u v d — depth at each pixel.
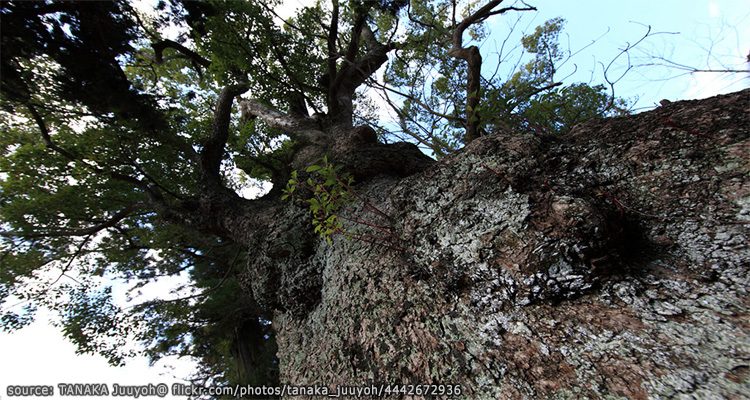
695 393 0.94
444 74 4.79
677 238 1.37
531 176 1.86
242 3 5.13
